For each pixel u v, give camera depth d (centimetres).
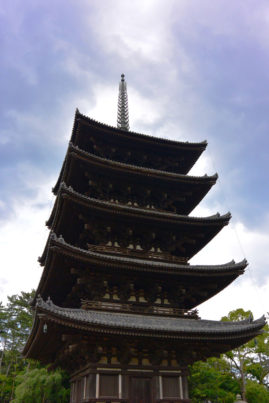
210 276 2150
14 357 6550
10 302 7538
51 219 2997
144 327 1683
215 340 1856
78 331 1639
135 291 2150
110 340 1730
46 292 2400
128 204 2669
